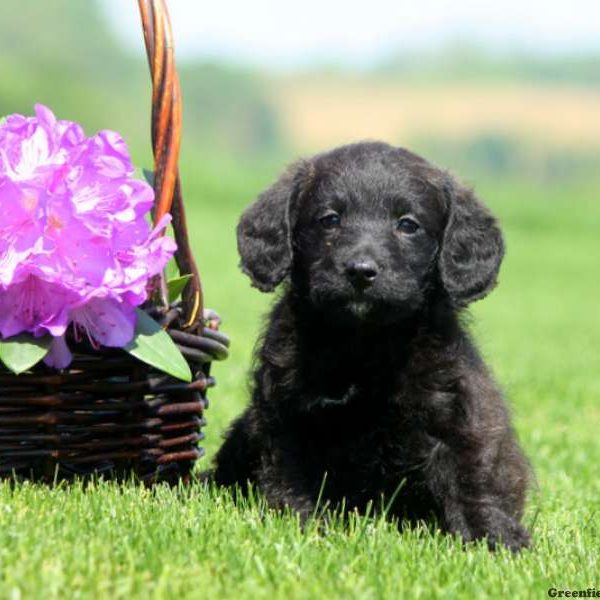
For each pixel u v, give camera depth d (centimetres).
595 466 1053
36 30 12356
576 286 3597
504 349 1944
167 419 773
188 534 649
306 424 786
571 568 670
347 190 812
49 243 698
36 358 687
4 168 704
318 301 774
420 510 793
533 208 5519
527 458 856
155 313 746
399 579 596
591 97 16900
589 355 1941
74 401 719
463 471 763
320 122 15975
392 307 768
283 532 674
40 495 695
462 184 858
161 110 744
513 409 1007
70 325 718
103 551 589
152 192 742
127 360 731
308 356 786
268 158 14125
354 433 782
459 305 820
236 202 5519
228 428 883
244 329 1953
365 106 16362
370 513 793
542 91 16938
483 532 750
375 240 787
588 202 5803
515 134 15200
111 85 13038
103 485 727
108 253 712
